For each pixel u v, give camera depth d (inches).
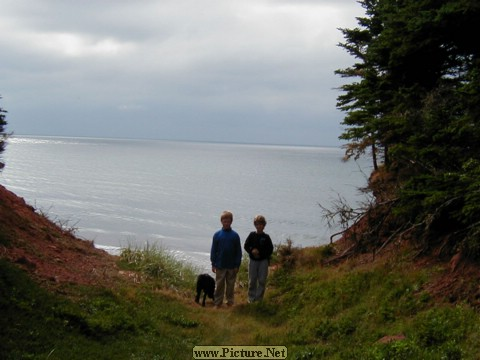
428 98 344.8
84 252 442.6
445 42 364.5
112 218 1210.6
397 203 369.4
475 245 262.4
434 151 308.0
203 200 1662.2
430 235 325.1
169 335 301.1
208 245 949.2
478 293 246.8
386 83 405.7
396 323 263.1
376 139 395.2
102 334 270.4
